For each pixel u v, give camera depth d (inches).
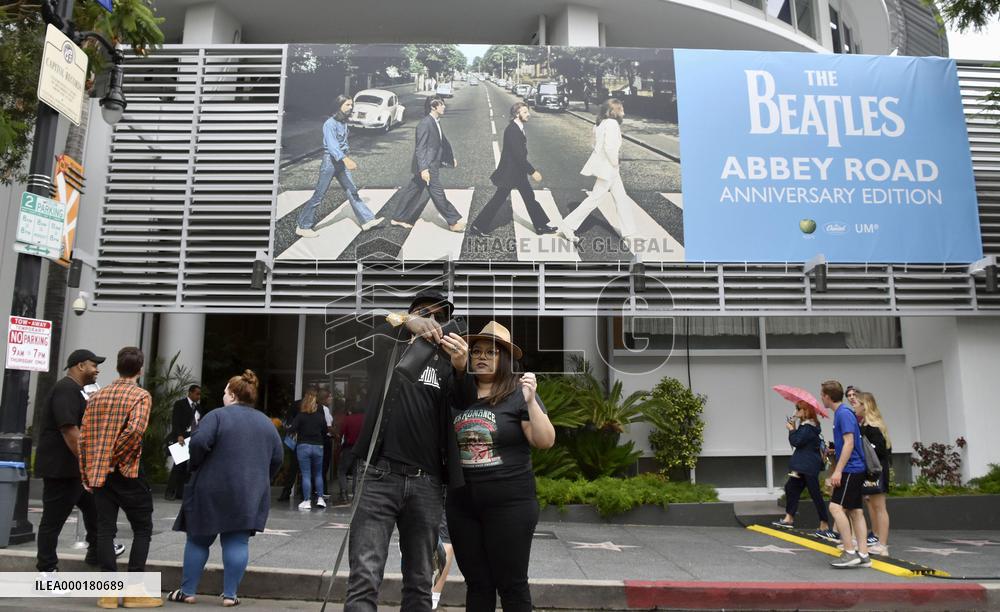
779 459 535.2
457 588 246.1
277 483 511.8
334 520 390.6
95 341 532.1
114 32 360.5
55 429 241.0
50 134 307.3
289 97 473.4
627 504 420.8
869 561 299.1
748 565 303.1
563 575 274.1
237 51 489.1
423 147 468.4
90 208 538.6
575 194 465.4
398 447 152.7
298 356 534.6
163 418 503.5
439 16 635.5
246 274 456.8
